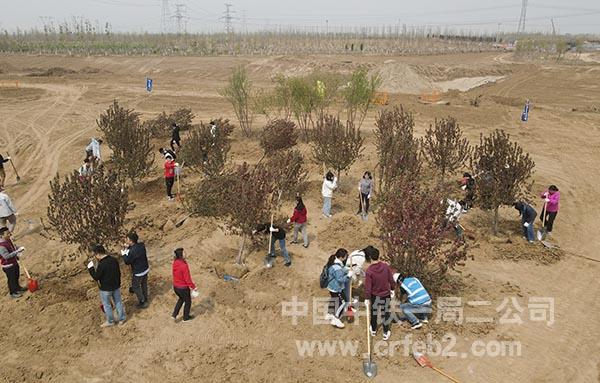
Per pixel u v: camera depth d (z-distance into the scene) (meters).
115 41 106.50
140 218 15.53
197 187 17.12
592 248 13.99
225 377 8.67
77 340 9.66
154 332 9.93
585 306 10.98
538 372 8.88
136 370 8.88
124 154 17.25
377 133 21.39
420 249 10.20
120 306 10.05
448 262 10.59
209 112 35.50
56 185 11.86
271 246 12.45
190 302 10.18
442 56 94.56
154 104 38.47
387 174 15.19
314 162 20.80
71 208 11.45
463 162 17.88
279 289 11.49
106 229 11.75
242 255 13.15
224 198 14.03
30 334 9.86
